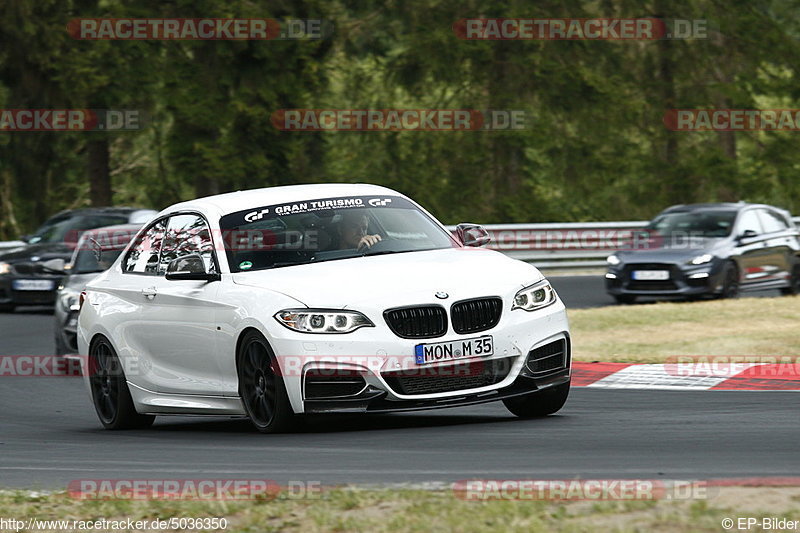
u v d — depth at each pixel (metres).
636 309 58.31
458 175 147.88
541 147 142.12
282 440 27.45
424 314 27.36
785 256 71.62
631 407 33.03
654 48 154.00
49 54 123.12
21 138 134.50
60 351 49.81
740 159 163.88
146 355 32.22
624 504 18.08
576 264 97.06
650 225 71.88
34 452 29.11
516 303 28.41
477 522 17.45
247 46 123.94
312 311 27.34
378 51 149.25
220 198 32.78
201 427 32.97
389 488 20.45
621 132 150.75
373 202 32.34
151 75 123.75
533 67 140.62
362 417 31.86
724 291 66.69
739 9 152.38
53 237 77.88
